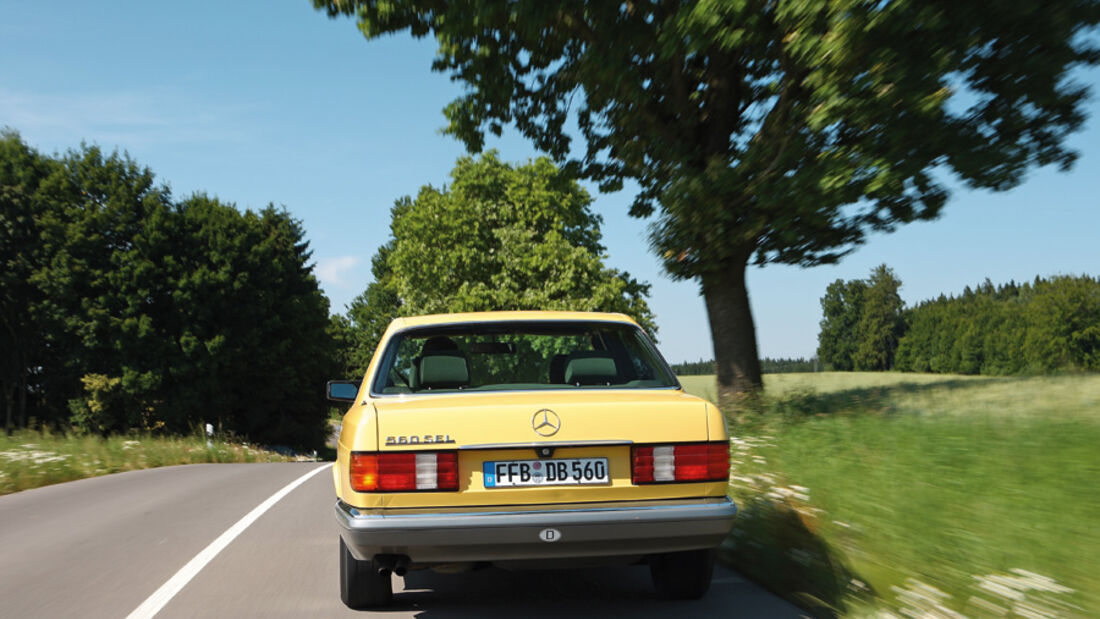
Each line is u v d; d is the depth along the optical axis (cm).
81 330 4559
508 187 4481
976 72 1302
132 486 1316
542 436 442
